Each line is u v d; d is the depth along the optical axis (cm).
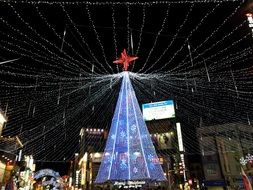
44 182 4609
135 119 1475
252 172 2019
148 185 1479
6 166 2577
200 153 3912
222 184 3509
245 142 3603
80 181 5506
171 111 4044
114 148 1398
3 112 2080
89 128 5966
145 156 1383
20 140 2786
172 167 3609
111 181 1320
